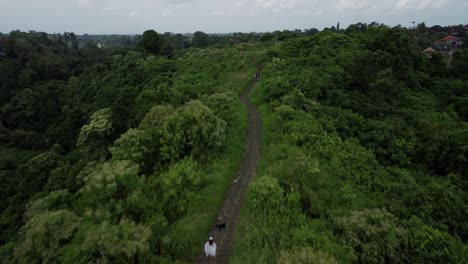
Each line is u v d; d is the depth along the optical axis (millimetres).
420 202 18844
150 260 13539
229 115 31734
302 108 34438
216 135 23859
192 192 18547
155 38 98250
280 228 15742
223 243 15547
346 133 31172
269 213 16641
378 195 21719
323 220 17250
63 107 71812
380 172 25000
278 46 68250
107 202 16516
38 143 62438
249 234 15227
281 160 22562
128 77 66125
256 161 25250
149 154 22031
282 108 31172
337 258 13672
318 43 62688
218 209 18469
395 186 22422
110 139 36969
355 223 15586
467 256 14500
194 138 22875
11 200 34469
